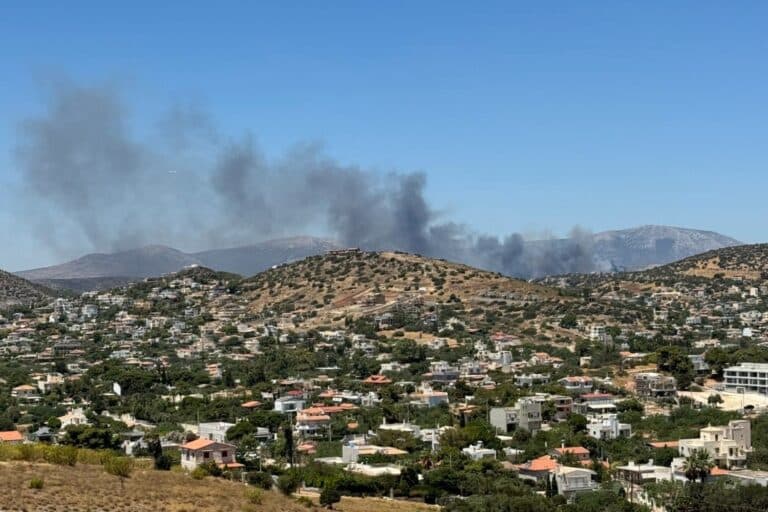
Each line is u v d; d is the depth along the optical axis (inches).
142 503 4074.8
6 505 3636.8
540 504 6441.9
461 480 7165.4
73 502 3863.2
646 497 6806.1
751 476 7012.8
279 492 6067.9
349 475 7204.7
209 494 4512.8
